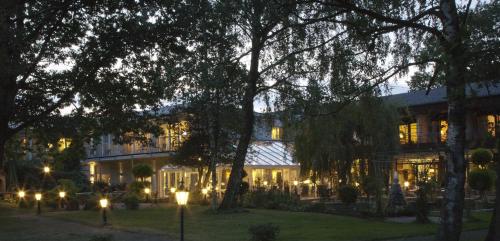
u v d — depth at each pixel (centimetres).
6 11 1684
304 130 3269
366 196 2792
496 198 1107
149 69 2225
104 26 2075
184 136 3403
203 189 3491
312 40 1805
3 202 4066
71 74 2058
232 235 1728
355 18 1595
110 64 2150
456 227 1241
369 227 1928
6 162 4400
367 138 3316
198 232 1830
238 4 1532
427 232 1748
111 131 2344
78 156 2795
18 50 1773
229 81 2045
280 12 1459
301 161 3569
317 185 3759
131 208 2961
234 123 2564
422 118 4081
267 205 2942
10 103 1984
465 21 1234
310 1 1373
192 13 1917
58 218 2520
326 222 2128
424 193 2198
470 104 1324
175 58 2147
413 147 3962
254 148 4350
